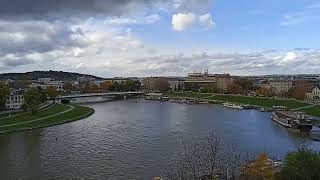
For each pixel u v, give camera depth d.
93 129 187.62
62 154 131.75
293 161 78.75
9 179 104.44
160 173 105.81
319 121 195.00
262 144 147.00
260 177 86.38
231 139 157.25
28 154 133.00
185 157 118.75
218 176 93.38
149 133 172.25
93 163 118.75
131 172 108.12
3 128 188.25
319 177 74.94
